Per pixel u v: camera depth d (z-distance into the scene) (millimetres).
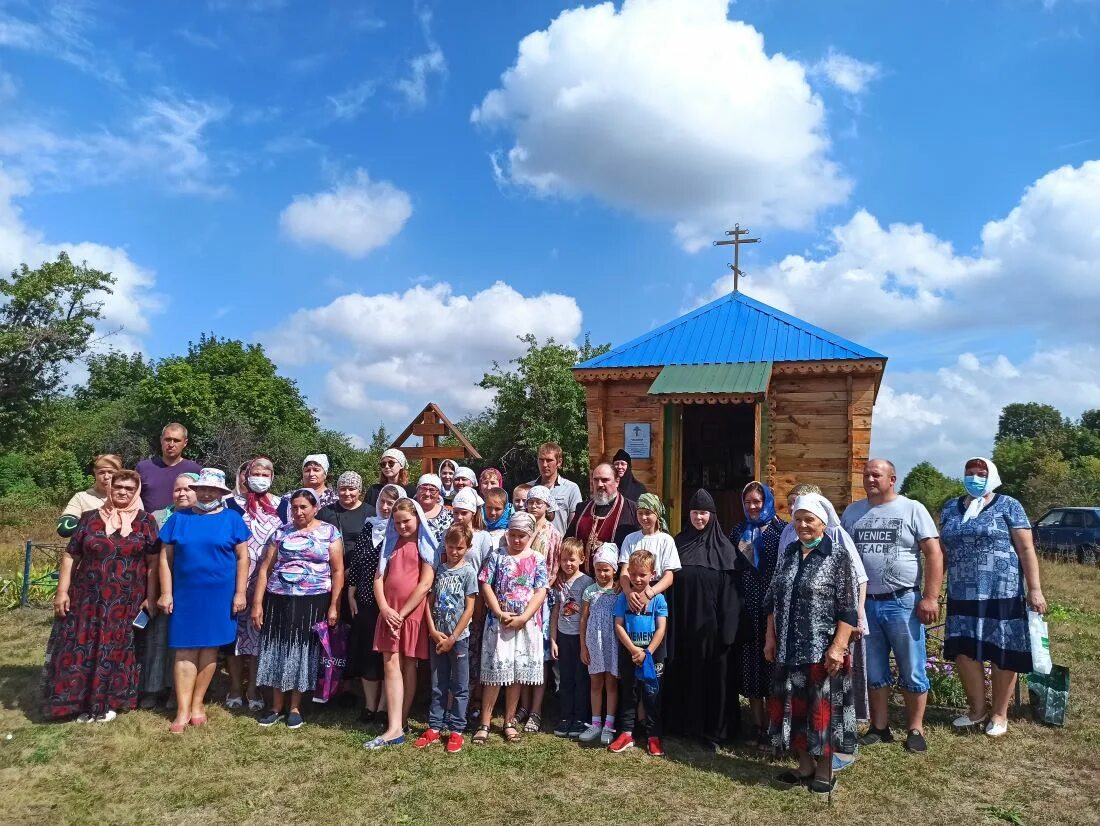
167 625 6207
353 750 5301
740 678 5605
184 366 35781
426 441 9992
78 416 41031
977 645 5746
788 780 4828
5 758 5109
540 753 5285
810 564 4805
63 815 4359
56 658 5840
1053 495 27906
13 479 31109
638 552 5367
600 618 5531
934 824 4297
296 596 5809
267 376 43094
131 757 5129
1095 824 4320
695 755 5309
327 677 5832
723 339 10703
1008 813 4410
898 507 5488
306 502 5938
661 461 10328
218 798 4570
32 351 25406
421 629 5574
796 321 10773
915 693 5402
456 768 5008
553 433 20078
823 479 9797
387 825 4246
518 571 5609
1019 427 59000
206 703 6340
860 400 9688
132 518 6074
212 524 5875
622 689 5418
